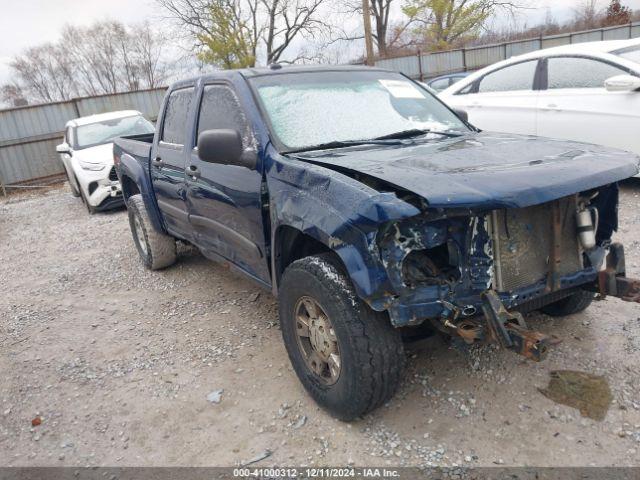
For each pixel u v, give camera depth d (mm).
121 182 6164
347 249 2514
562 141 3258
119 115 11242
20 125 15664
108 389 3582
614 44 6449
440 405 3010
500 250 2613
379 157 2945
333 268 2744
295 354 3154
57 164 16344
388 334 2643
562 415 2836
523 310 2822
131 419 3227
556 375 3160
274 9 29906
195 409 3254
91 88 43062
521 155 2842
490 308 2486
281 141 3318
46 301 5379
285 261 3273
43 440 3121
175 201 4707
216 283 5320
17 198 14344
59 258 7055
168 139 4832
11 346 4367
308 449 2793
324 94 3756
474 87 7715
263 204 3295
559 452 2592
